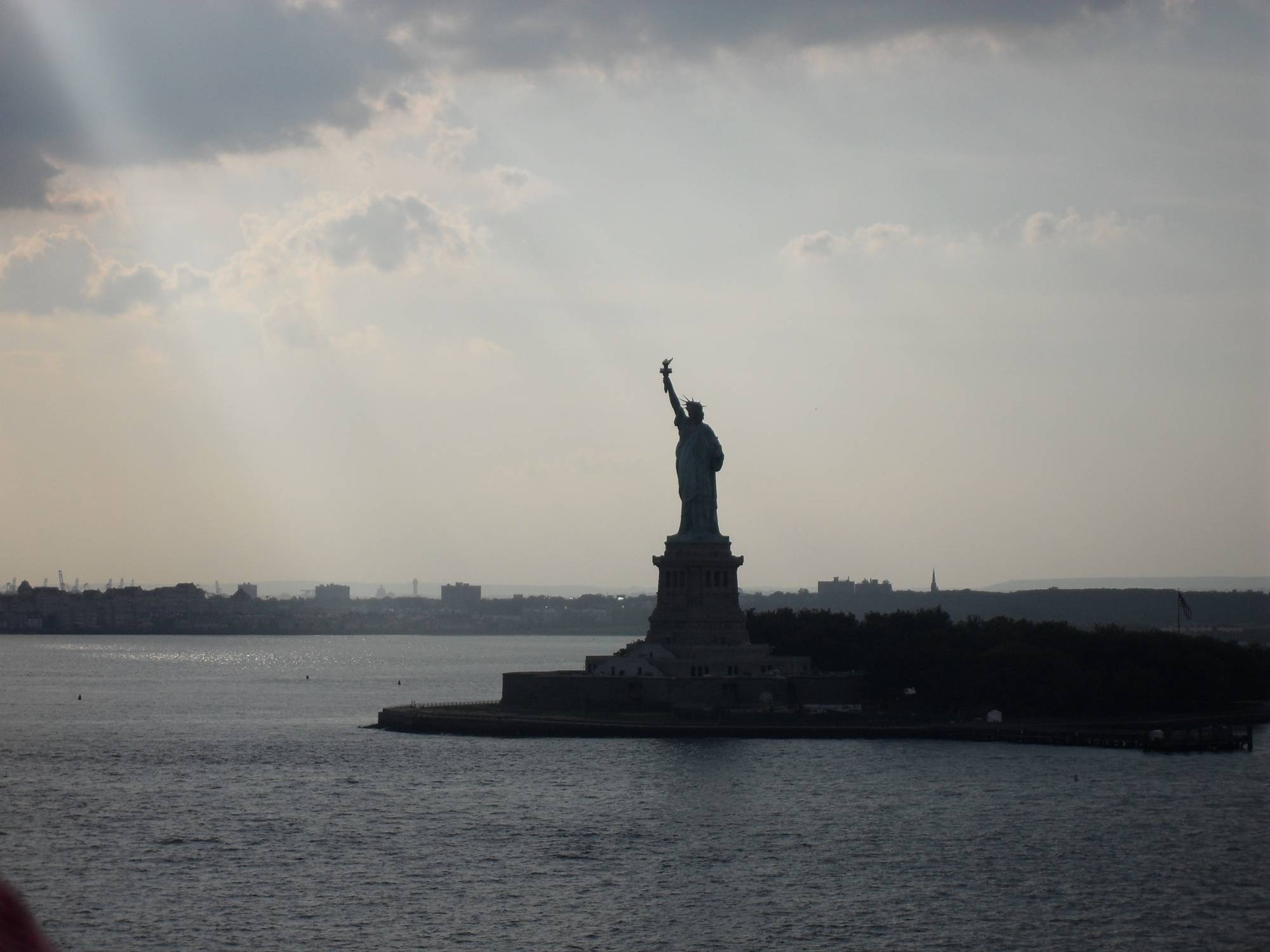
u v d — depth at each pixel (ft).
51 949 70.64
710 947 647.56
